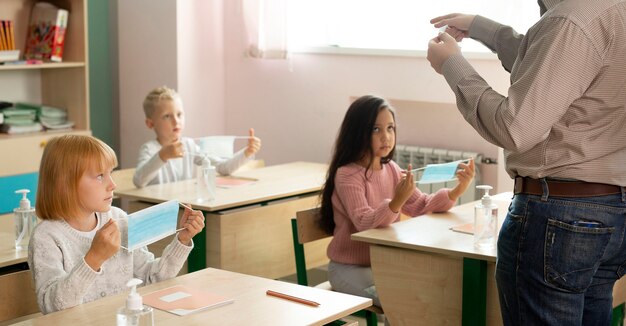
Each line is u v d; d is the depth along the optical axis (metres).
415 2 4.26
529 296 1.87
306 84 4.74
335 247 3.06
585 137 1.77
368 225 2.89
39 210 2.06
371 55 4.43
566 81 1.71
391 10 4.35
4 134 4.38
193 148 3.98
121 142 5.05
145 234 1.96
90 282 1.88
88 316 1.82
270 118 4.93
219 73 5.04
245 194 3.47
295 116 4.81
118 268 2.12
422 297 2.62
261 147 4.99
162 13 4.80
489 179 4.19
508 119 1.73
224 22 5.02
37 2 4.67
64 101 4.70
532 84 1.71
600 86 1.74
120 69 5.00
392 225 2.85
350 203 2.98
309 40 4.71
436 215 3.03
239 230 3.38
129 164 5.05
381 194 3.09
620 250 1.85
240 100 5.04
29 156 4.32
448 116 4.33
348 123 3.07
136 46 4.92
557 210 1.80
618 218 1.80
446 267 2.56
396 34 4.35
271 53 4.68
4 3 4.55
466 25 2.19
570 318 1.84
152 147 3.80
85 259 1.87
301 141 4.81
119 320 1.61
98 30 5.04
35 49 4.58
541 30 1.76
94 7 5.01
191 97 4.88
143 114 4.95
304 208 3.68
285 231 3.60
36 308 2.27
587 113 1.76
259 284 2.05
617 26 1.70
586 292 1.93
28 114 4.46
